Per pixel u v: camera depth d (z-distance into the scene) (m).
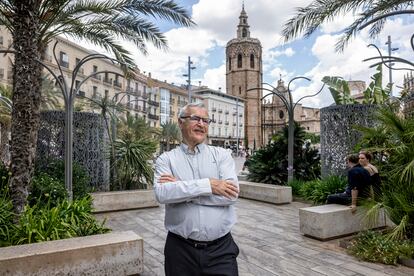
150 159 10.39
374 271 4.11
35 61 4.50
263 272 4.11
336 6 6.57
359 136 8.19
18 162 4.32
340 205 6.10
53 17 7.05
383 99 9.73
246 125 79.75
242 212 7.98
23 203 4.34
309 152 11.26
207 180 2.05
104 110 10.95
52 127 8.41
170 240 2.19
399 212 4.71
